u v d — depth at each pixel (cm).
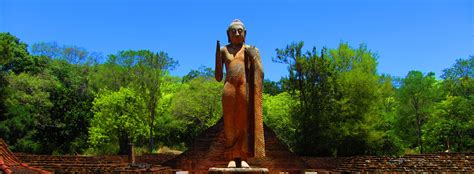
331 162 4750
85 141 6356
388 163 3734
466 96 6450
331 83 5300
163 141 7050
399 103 6588
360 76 5222
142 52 6294
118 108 6112
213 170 1326
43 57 6812
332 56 5662
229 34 1423
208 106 6481
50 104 5791
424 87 6391
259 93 1378
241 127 1367
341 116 5225
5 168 2134
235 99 1366
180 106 6444
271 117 6481
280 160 3459
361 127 5081
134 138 6222
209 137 3481
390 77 6575
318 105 5250
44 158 4112
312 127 5253
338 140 5222
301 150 5341
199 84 6625
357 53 5688
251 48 1401
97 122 6122
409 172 3416
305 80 5344
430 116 6309
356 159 3966
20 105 5428
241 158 1380
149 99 6184
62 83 6638
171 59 6359
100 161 4191
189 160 3475
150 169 3272
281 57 5394
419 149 6394
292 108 5462
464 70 6912
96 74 7075
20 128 5238
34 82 5794
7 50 4956
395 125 6500
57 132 6147
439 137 5856
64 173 3450
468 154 3894
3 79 5247
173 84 7356
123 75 6825
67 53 8338
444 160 3759
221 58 1424
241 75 1372
